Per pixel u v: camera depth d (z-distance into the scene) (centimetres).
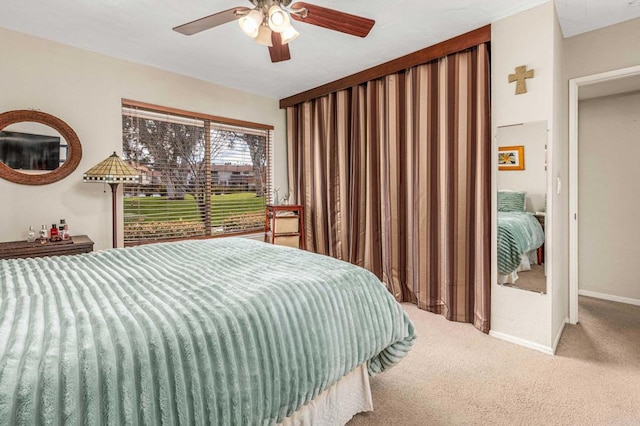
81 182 294
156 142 343
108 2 222
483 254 262
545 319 230
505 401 176
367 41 282
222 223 399
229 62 324
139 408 82
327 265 168
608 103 336
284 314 120
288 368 116
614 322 283
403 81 326
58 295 116
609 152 338
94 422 75
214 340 99
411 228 324
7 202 260
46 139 274
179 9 230
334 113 393
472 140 273
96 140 300
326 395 145
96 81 299
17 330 87
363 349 144
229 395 98
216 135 392
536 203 233
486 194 261
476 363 216
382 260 354
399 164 332
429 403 175
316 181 416
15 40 259
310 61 325
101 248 306
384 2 224
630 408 170
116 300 112
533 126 232
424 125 306
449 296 288
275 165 449
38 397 70
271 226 405
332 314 135
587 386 189
